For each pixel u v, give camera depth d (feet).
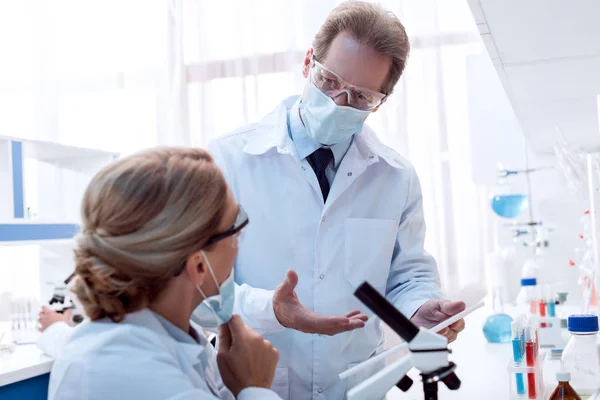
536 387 5.24
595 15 5.01
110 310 3.74
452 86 14.32
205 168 3.76
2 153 11.29
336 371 6.30
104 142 16.43
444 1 14.40
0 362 6.47
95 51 16.57
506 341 8.36
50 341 6.59
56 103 16.65
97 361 3.52
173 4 16.06
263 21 15.42
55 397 3.63
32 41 16.87
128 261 3.60
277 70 15.30
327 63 5.90
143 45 16.35
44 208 13.71
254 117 15.37
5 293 14.40
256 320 5.80
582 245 11.01
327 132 6.14
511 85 7.37
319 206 6.45
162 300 3.93
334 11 6.10
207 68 15.70
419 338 3.29
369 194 6.57
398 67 6.09
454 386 3.43
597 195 6.41
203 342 4.42
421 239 6.97
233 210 3.95
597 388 5.32
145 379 3.45
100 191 3.65
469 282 14.03
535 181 12.26
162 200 3.59
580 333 5.33
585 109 8.71
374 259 6.46
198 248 3.72
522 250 12.28
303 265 6.37
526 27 5.34
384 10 6.14
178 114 15.76
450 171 14.16
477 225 14.06
